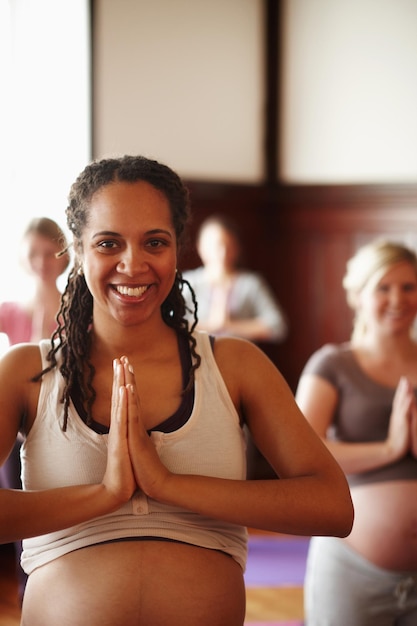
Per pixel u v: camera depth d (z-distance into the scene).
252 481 1.52
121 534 1.52
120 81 5.82
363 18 6.30
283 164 6.62
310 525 1.52
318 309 6.52
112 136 5.79
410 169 6.16
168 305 1.64
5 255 5.15
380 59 6.26
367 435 2.45
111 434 1.46
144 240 1.50
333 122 6.43
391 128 6.23
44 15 5.46
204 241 5.75
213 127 6.32
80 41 5.62
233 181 6.43
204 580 1.52
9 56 5.31
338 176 6.43
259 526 1.50
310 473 1.56
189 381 1.57
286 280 6.62
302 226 6.56
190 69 6.18
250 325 5.64
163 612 1.49
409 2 6.16
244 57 6.46
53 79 5.50
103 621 1.49
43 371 1.58
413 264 2.50
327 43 6.43
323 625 2.38
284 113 6.60
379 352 2.50
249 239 6.55
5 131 5.28
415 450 2.31
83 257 1.55
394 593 2.29
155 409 1.55
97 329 1.59
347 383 2.47
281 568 4.55
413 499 2.30
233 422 1.58
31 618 1.55
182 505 1.47
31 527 1.45
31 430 1.57
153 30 5.97
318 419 2.46
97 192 1.51
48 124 5.47
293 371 6.62
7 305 3.48
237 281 5.73
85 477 1.52
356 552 2.33
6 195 5.25
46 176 5.44
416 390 2.45
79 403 1.55
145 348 1.59
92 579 1.50
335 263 6.45
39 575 1.55
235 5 6.39
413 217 6.13
